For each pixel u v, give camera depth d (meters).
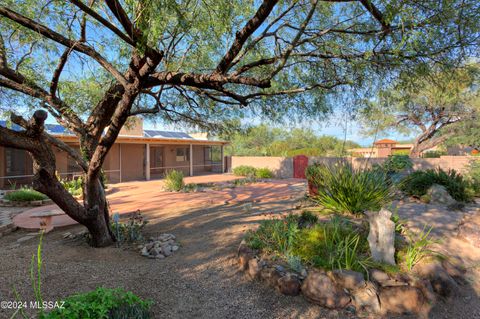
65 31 4.52
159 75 3.84
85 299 2.60
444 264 3.74
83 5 3.03
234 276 3.92
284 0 4.01
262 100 5.35
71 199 4.45
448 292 3.36
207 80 3.50
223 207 8.23
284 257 3.95
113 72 3.90
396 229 4.61
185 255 4.64
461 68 3.52
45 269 3.96
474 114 14.20
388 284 3.28
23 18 3.61
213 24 3.62
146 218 7.17
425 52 3.39
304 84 5.02
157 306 3.19
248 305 3.26
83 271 3.96
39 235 5.88
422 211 5.91
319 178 7.41
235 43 3.53
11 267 3.99
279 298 3.38
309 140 32.31
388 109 4.50
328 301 3.18
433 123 16.34
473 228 4.57
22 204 9.28
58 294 3.27
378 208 5.43
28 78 4.67
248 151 28.83
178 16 2.94
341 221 4.80
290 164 18.55
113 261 4.37
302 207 7.07
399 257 3.80
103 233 5.02
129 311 2.74
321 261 3.63
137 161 18.92
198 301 3.33
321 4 4.12
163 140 17.56
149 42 3.07
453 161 12.15
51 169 4.04
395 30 3.26
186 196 10.56
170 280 3.80
